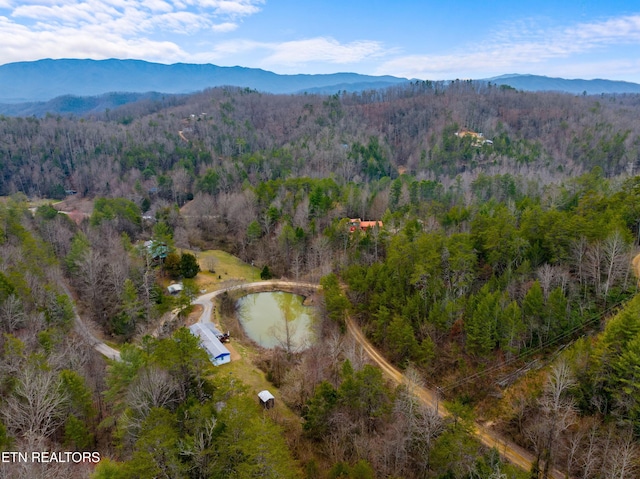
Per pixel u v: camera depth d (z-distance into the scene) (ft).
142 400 131.75
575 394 150.92
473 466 120.06
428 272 207.62
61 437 134.21
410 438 135.33
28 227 287.07
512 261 213.46
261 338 234.99
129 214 357.61
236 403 118.52
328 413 151.12
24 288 187.01
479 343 180.45
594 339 171.94
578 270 204.23
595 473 130.72
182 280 284.82
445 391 178.09
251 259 339.16
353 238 296.51
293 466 124.77
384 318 202.80
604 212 225.76
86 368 166.30
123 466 101.19
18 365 138.10
